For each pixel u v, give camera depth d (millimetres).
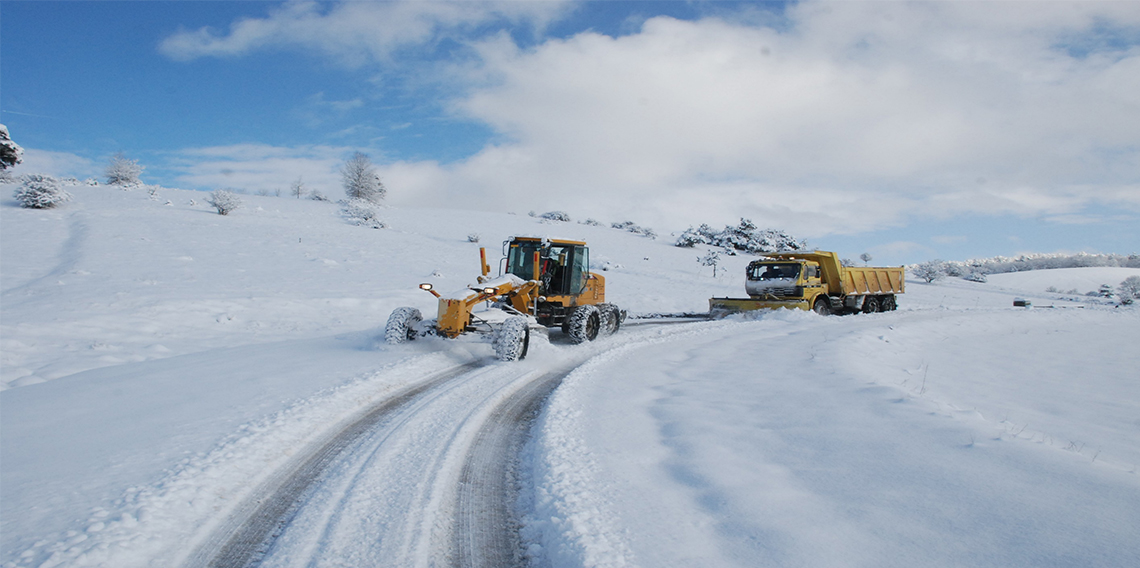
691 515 3396
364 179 61250
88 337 10227
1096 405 7805
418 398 6543
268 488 4008
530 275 11742
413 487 4086
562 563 3035
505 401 6645
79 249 20453
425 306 16531
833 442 4562
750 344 11312
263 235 29984
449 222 52062
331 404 5816
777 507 3406
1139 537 2713
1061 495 3254
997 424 4973
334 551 3189
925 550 2785
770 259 19422
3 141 34062
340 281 19516
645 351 10477
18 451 4309
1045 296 41688
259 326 12492
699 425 5246
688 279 33031
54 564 2756
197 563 3023
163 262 19703
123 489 3631
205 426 4941
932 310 22547
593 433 5129
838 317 17828
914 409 5344
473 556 3227
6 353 8750
